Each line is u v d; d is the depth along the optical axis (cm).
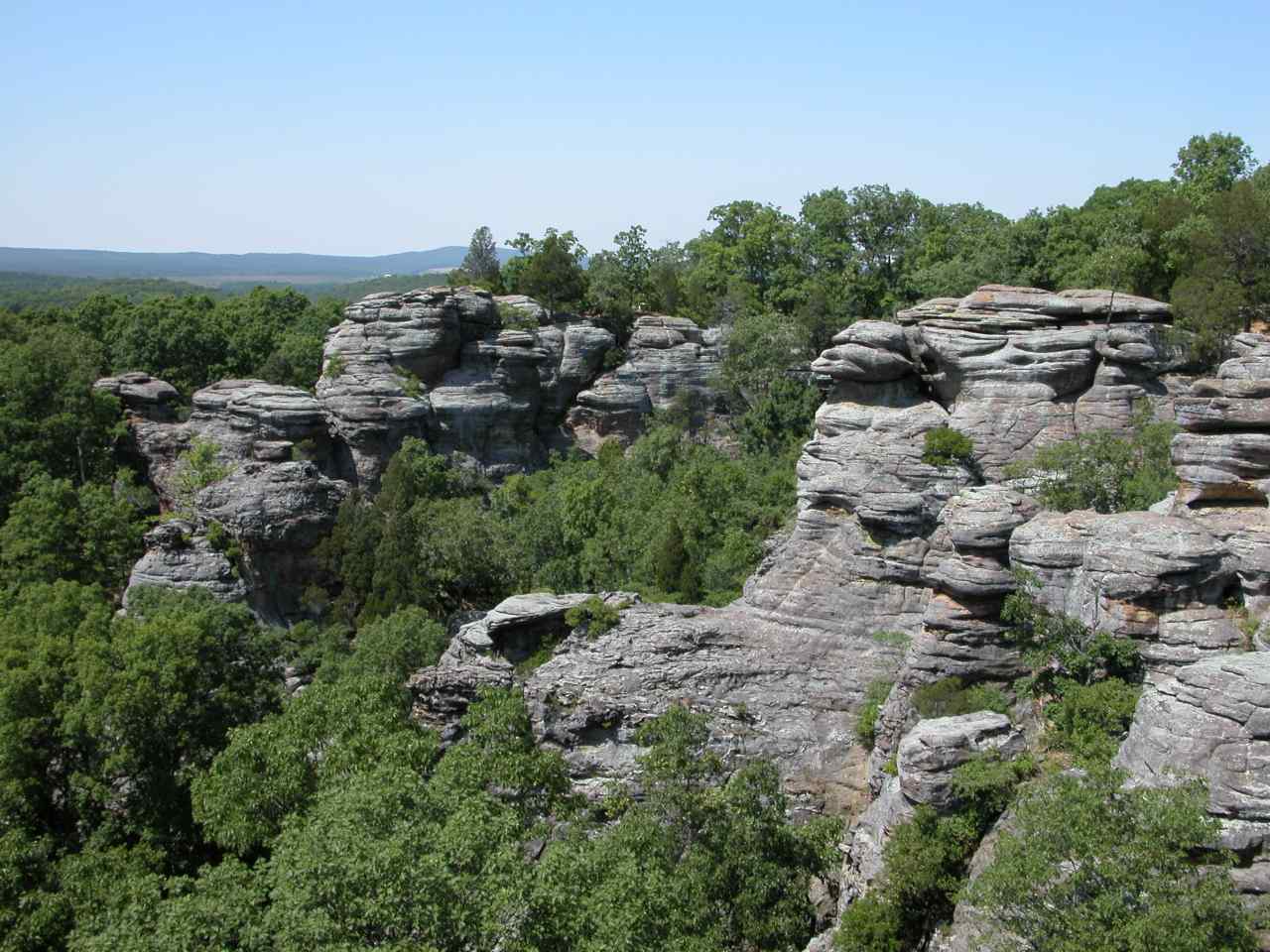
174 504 9281
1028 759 4425
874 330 6688
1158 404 6606
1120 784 3353
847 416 6581
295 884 3259
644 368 11581
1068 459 5856
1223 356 6944
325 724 4581
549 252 11844
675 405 11231
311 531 8462
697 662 5900
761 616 6166
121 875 4434
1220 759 3538
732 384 10831
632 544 7925
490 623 6112
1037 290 7150
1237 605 4444
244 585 7912
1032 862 3127
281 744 4438
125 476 9475
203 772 5125
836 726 5762
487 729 4609
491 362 10700
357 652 6756
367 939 3241
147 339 12044
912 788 4441
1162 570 4431
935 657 5169
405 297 10412
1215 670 3681
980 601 5081
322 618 8300
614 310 11900
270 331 13162
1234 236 7456
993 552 5078
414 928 3183
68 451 9362
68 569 7669
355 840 3269
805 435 9694
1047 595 4878
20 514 7775
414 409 10031
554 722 5722
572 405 11494
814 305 10844
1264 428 4803
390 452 9975
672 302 12912
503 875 3269
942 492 6072
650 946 3306
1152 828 3056
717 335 11912
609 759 5672
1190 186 11200
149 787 5194
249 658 5984
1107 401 6638
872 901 4341
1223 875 3041
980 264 9269
